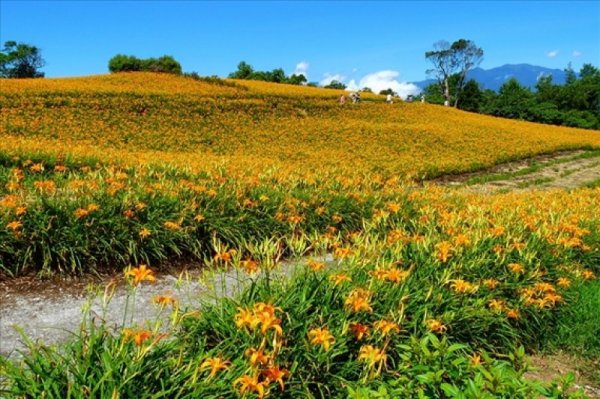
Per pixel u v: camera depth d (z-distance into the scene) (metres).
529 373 4.14
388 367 3.42
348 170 14.32
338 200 8.34
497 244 5.15
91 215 5.91
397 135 28.53
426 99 93.38
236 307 3.37
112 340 2.83
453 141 27.97
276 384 2.79
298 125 29.44
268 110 33.38
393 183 9.98
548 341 4.66
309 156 19.69
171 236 6.25
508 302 4.62
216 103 32.03
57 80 39.28
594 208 8.84
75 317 4.53
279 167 11.28
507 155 24.23
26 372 2.77
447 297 4.09
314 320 3.35
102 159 11.16
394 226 7.45
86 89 31.69
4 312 4.51
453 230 5.54
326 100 41.66
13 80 34.88
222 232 6.73
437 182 17.95
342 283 3.69
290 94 41.59
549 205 8.55
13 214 5.58
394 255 4.46
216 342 3.33
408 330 3.59
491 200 9.91
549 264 5.40
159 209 6.50
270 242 4.04
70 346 2.89
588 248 6.16
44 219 5.58
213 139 22.66
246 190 7.79
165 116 26.72
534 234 5.71
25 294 4.95
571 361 4.46
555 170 22.27
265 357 2.52
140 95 31.28
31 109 23.34
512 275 4.91
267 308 2.59
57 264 5.55
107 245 5.74
